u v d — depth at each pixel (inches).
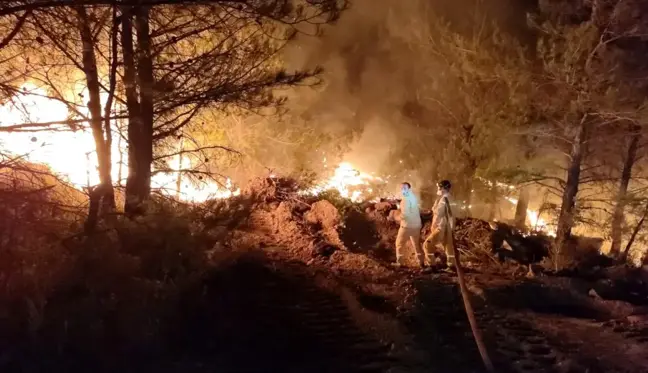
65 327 228.5
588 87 552.1
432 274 423.2
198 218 366.0
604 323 340.8
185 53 406.9
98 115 324.8
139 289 266.4
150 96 342.3
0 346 213.5
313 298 334.0
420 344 280.7
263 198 562.3
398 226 537.6
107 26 329.4
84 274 258.8
